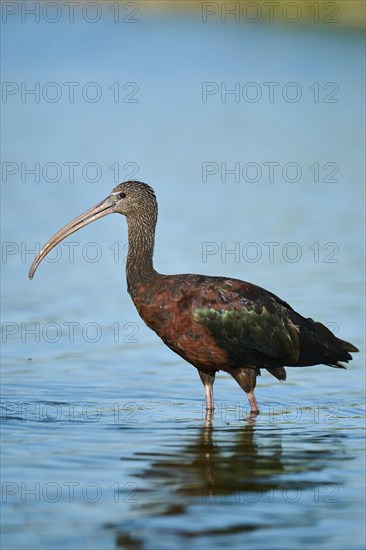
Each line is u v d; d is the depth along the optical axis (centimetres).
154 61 5488
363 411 1373
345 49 5644
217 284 1384
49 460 1116
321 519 946
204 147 3850
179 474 1074
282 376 1448
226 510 966
